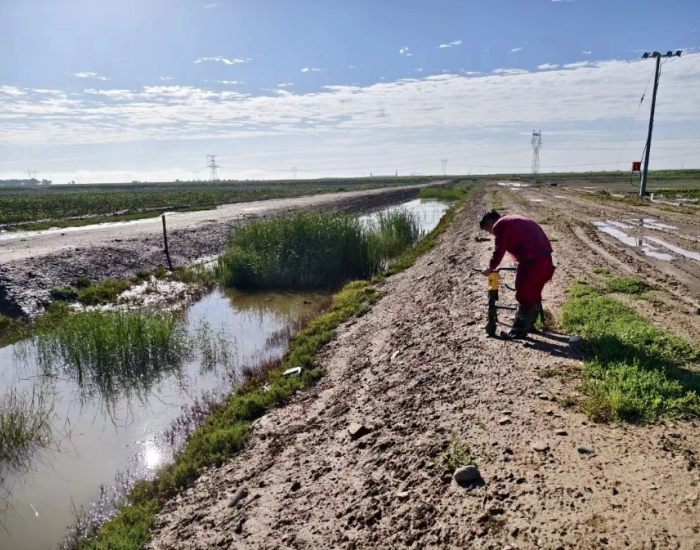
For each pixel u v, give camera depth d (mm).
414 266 18828
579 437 4777
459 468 4617
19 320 14141
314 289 18531
